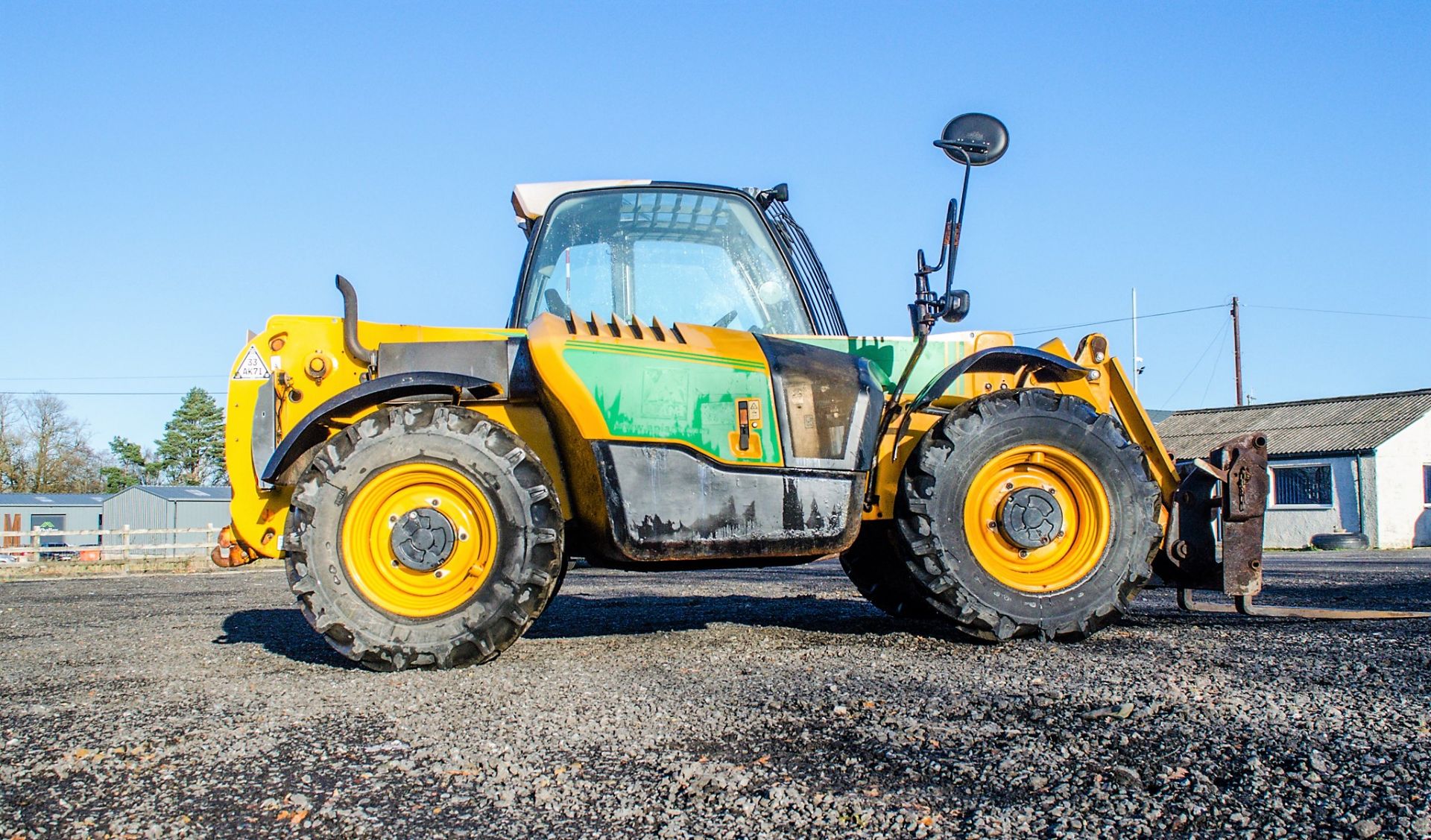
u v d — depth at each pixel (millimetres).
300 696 3188
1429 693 2795
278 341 4039
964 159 3783
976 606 3865
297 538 3652
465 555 3678
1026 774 2188
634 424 3711
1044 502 3957
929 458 3910
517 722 2752
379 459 3666
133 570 17391
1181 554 4336
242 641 4738
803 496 3812
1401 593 6410
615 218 4504
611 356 3746
